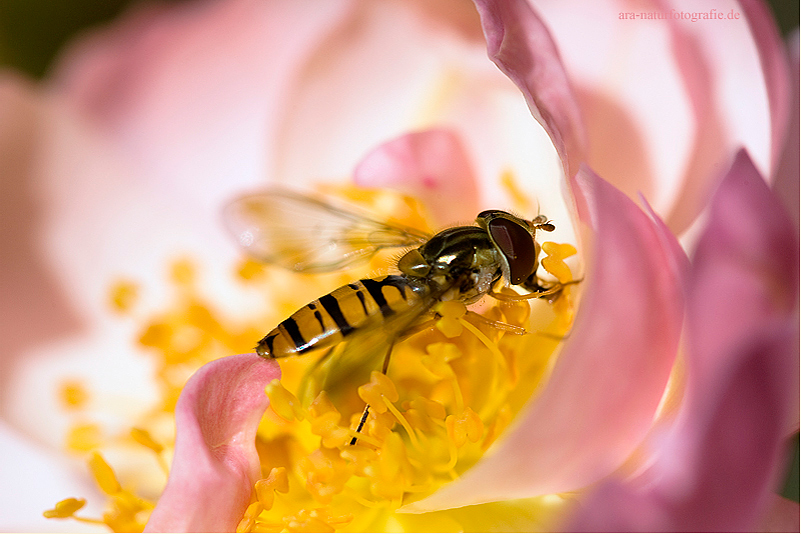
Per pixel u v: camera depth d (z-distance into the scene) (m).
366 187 0.09
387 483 0.09
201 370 0.08
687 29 0.09
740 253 0.08
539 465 0.08
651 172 0.09
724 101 0.09
